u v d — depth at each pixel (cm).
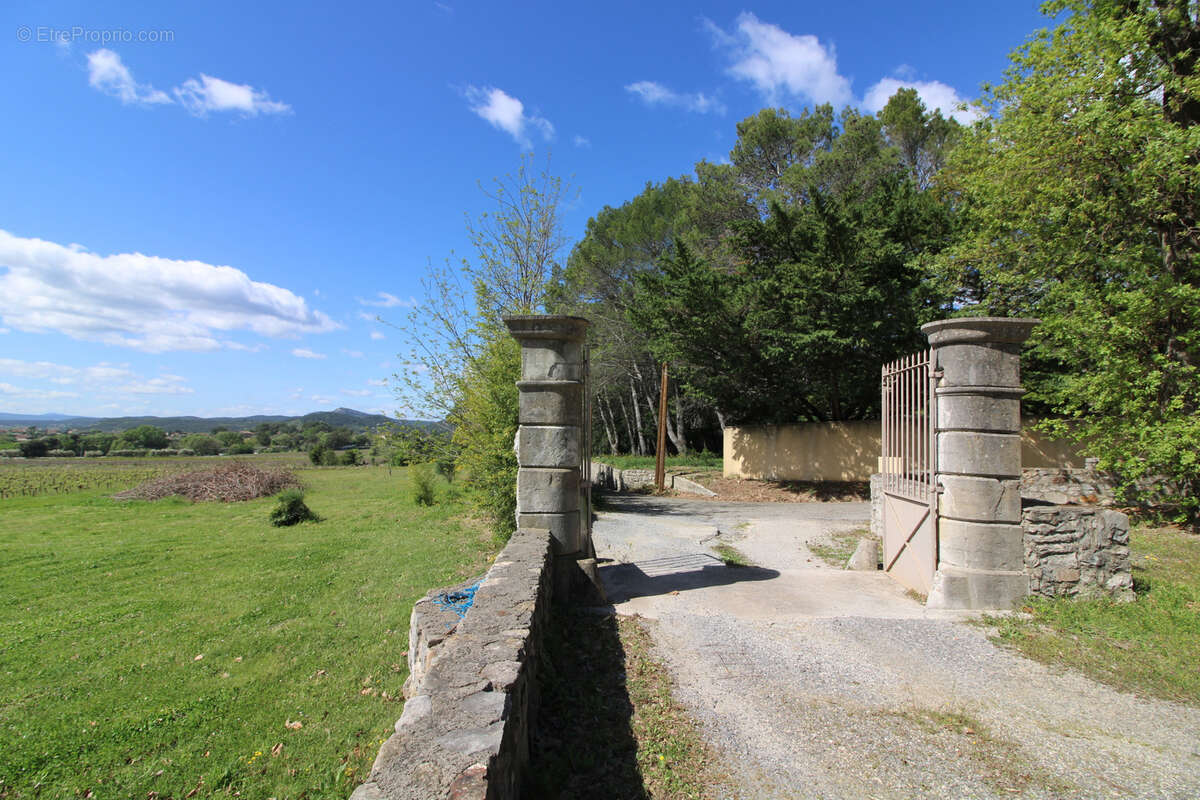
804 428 1923
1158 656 428
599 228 2934
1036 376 1441
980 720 345
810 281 1552
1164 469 836
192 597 791
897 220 1571
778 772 294
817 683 392
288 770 366
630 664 419
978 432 542
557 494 554
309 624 644
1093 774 292
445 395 1165
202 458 4816
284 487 2352
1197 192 798
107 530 1503
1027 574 536
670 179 2952
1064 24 937
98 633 647
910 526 631
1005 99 1054
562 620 499
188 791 347
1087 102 847
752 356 1762
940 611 532
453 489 1558
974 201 1277
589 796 271
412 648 438
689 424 3231
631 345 2606
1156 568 649
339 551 1071
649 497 1866
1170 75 822
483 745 186
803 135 2220
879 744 319
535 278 1334
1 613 750
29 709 461
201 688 493
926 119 2280
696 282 1666
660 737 324
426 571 851
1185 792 277
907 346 1580
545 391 558
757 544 983
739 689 383
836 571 725
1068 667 415
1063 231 902
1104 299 848
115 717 442
